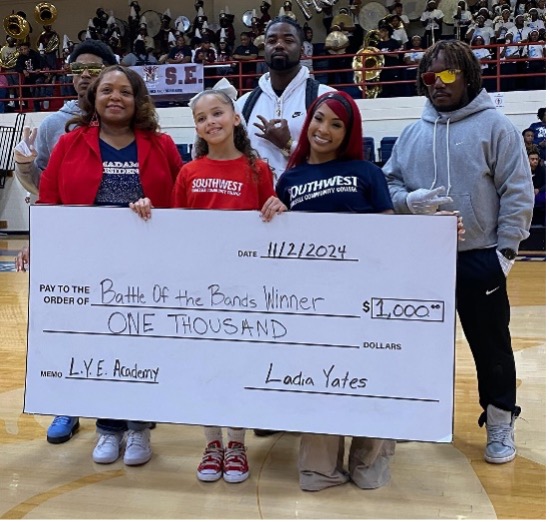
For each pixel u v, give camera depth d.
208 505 1.91
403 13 11.53
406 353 1.88
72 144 2.18
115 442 2.27
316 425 1.94
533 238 7.95
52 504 1.93
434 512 1.85
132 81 2.15
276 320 1.95
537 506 1.88
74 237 2.04
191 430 2.58
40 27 13.31
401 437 1.89
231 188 2.09
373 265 1.89
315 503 1.92
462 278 2.17
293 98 2.55
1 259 7.96
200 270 1.98
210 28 11.96
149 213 1.99
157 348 2.02
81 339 2.05
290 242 1.92
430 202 2.00
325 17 11.61
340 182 1.98
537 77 9.04
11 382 3.17
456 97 2.14
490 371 2.20
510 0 10.47
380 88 9.62
